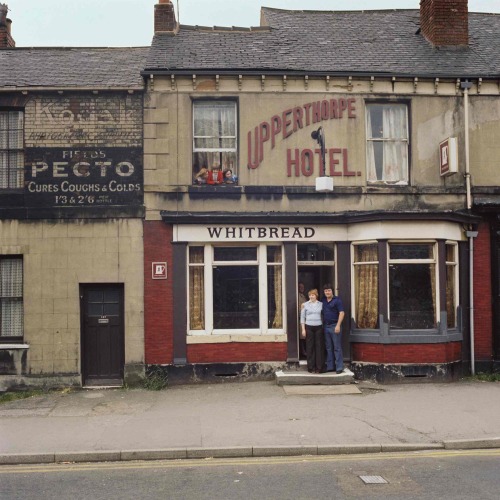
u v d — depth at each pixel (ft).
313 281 50.08
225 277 48.42
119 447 30.60
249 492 24.34
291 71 48.44
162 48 51.98
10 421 36.58
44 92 47.67
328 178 46.93
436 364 46.39
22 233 47.14
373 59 51.70
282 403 39.78
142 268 47.34
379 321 46.50
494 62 52.39
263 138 48.75
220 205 48.08
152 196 47.62
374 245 47.44
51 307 46.91
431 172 49.60
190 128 48.34
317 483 25.35
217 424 34.81
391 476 26.21
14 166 48.11
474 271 49.42
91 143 47.83
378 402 39.73
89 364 47.44
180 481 26.03
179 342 47.11
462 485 24.80
